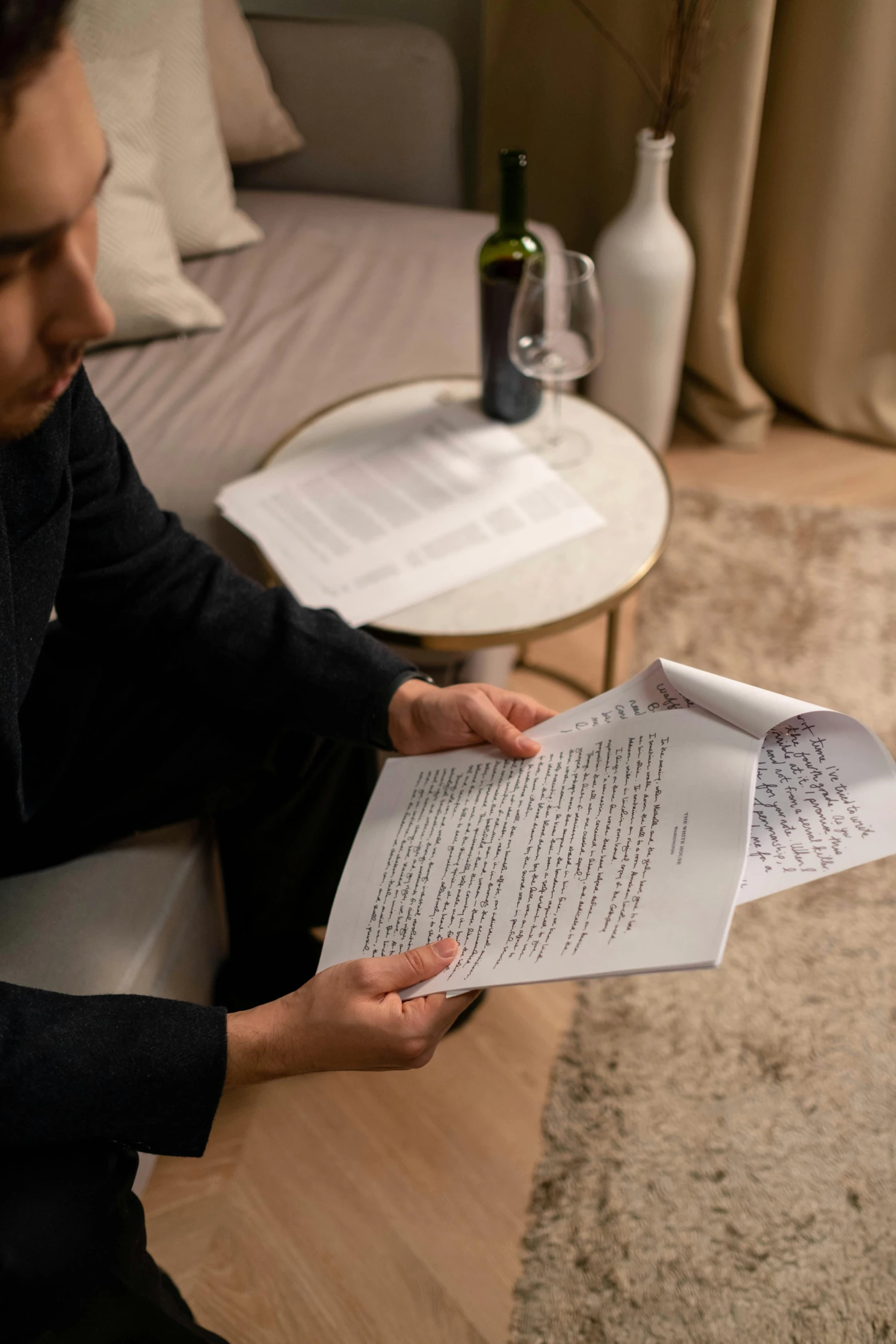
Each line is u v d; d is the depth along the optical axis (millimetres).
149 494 973
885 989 1322
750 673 1749
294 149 2070
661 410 2139
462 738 885
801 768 718
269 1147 1202
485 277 1303
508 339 1343
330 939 753
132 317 1682
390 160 2066
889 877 1447
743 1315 1051
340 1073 1267
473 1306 1070
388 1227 1132
